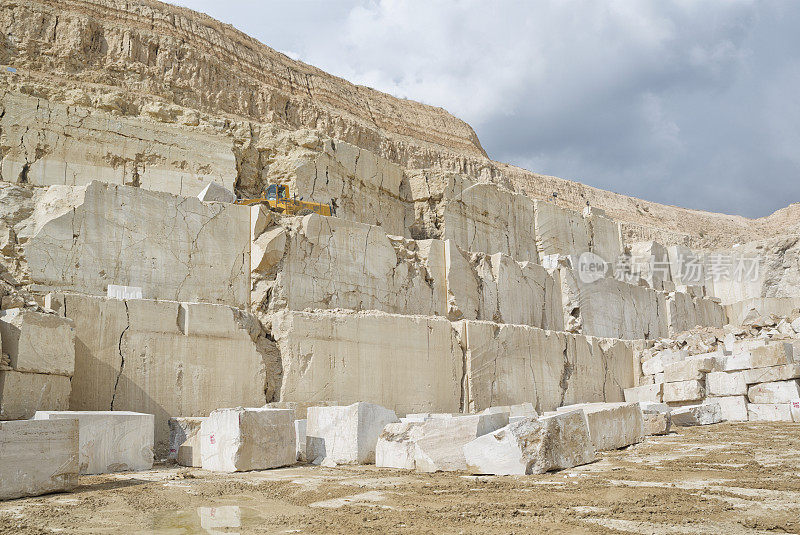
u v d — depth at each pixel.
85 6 23.77
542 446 8.56
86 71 21.78
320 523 5.60
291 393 14.27
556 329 25.44
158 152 19.42
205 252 15.41
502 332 19.41
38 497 7.12
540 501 6.48
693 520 5.49
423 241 20.83
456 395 17.80
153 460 10.38
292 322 14.71
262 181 21.92
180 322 13.03
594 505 6.25
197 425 10.98
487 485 7.54
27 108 17.66
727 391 18.70
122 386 11.88
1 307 10.38
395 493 7.15
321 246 17.31
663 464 9.38
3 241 13.47
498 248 28.45
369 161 24.52
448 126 42.25
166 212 15.06
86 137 18.31
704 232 60.91
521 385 19.67
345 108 34.53
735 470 8.66
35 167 17.30
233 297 15.59
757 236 63.03
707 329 28.62
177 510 6.40
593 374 23.23
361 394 15.52
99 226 14.12
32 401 9.77
